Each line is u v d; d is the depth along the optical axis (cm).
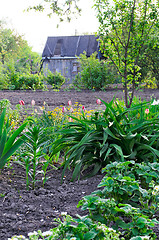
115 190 223
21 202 287
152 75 1980
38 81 1966
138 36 746
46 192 319
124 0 717
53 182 355
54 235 160
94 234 165
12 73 1978
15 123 556
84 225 168
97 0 722
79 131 405
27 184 324
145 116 406
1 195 299
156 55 1856
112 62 762
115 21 720
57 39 3191
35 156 329
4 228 236
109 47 762
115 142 376
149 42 741
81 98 1264
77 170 349
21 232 231
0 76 1933
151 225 178
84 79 1956
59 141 383
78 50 3039
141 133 374
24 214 264
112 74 1930
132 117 430
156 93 1484
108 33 767
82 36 3189
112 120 384
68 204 290
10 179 351
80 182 353
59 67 2972
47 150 466
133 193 276
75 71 2934
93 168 406
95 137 372
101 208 199
